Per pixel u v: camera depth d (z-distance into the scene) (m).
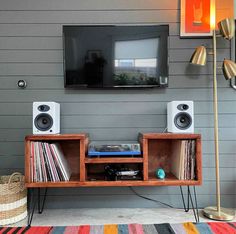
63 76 2.23
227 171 2.23
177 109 1.97
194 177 1.89
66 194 2.22
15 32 2.22
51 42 2.23
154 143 2.23
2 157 2.21
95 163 2.00
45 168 1.87
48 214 2.08
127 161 1.86
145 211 2.13
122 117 2.24
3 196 1.86
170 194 2.23
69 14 2.23
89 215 2.06
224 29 1.96
